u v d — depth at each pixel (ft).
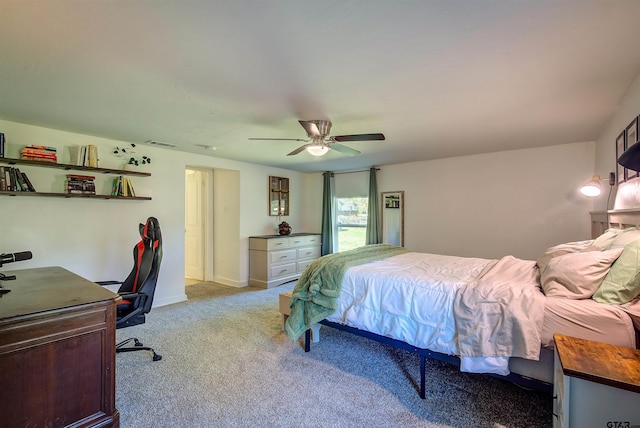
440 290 6.82
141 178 12.66
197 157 14.78
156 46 5.23
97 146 11.34
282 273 17.48
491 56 5.59
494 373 5.83
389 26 4.68
